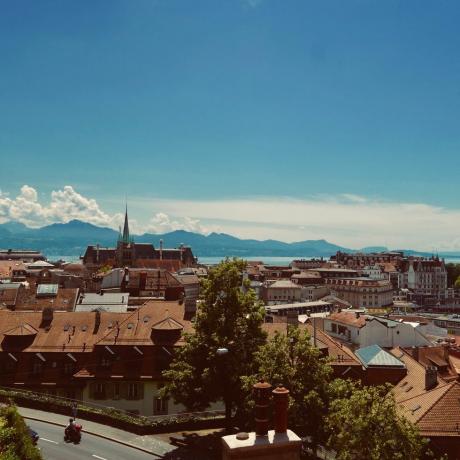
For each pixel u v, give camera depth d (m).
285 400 15.40
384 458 34.28
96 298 98.94
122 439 51.19
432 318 168.00
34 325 70.94
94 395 64.62
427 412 47.56
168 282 138.38
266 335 50.53
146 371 65.06
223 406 62.94
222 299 50.62
